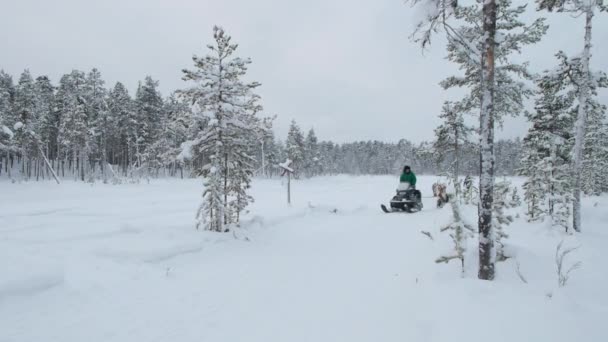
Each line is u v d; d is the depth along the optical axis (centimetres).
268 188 3797
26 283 513
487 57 588
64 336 417
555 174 1191
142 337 421
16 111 5103
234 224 1000
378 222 1347
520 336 386
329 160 10756
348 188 3909
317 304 529
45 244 746
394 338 418
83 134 4741
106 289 554
